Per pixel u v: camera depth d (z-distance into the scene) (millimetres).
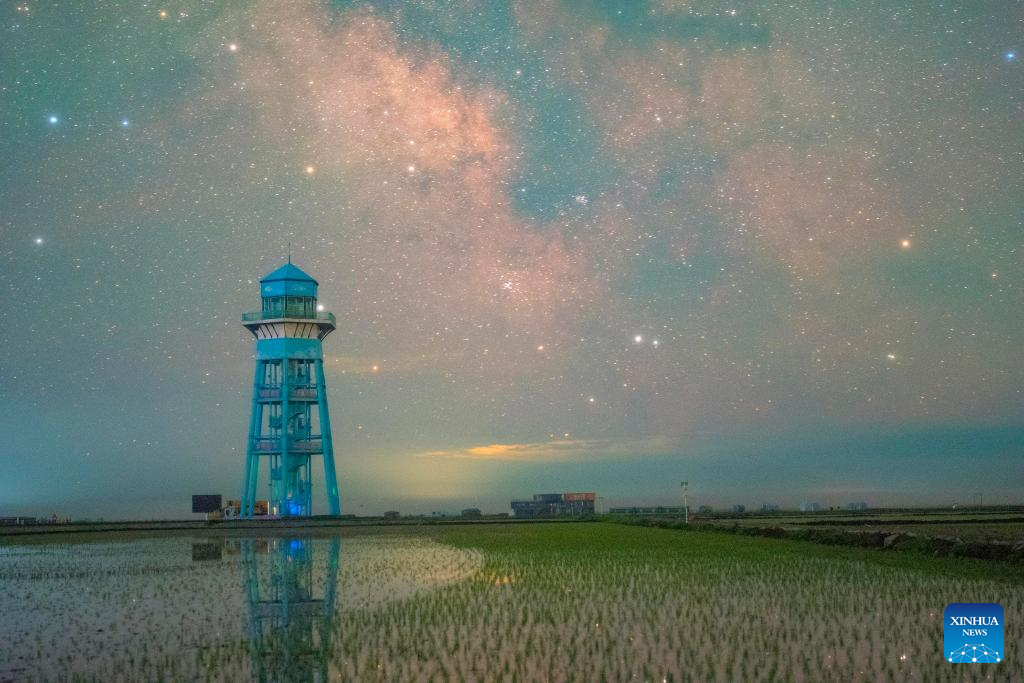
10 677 18734
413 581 35969
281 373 106625
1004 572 33250
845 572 34281
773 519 101625
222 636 23094
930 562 37875
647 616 24359
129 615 27812
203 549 60750
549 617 24594
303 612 27406
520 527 94188
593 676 17344
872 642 20141
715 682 16656
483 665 18594
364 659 19531
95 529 95125
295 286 105750
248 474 105688
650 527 91188
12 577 41281
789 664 18031
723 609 25266
